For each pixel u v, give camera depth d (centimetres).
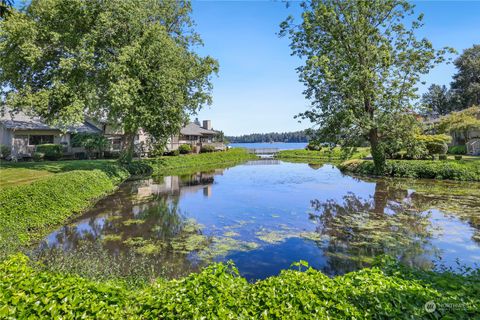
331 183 1752
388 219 939
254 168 2833
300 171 2511
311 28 1958
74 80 1559
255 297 260
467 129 2673
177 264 605
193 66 2120
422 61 1730
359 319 227
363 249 680
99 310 238
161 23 2116
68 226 868
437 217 948
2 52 1535
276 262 614
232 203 1222
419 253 648
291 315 230
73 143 2475
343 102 1827
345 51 1902
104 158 2675
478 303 244
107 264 542
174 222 930
